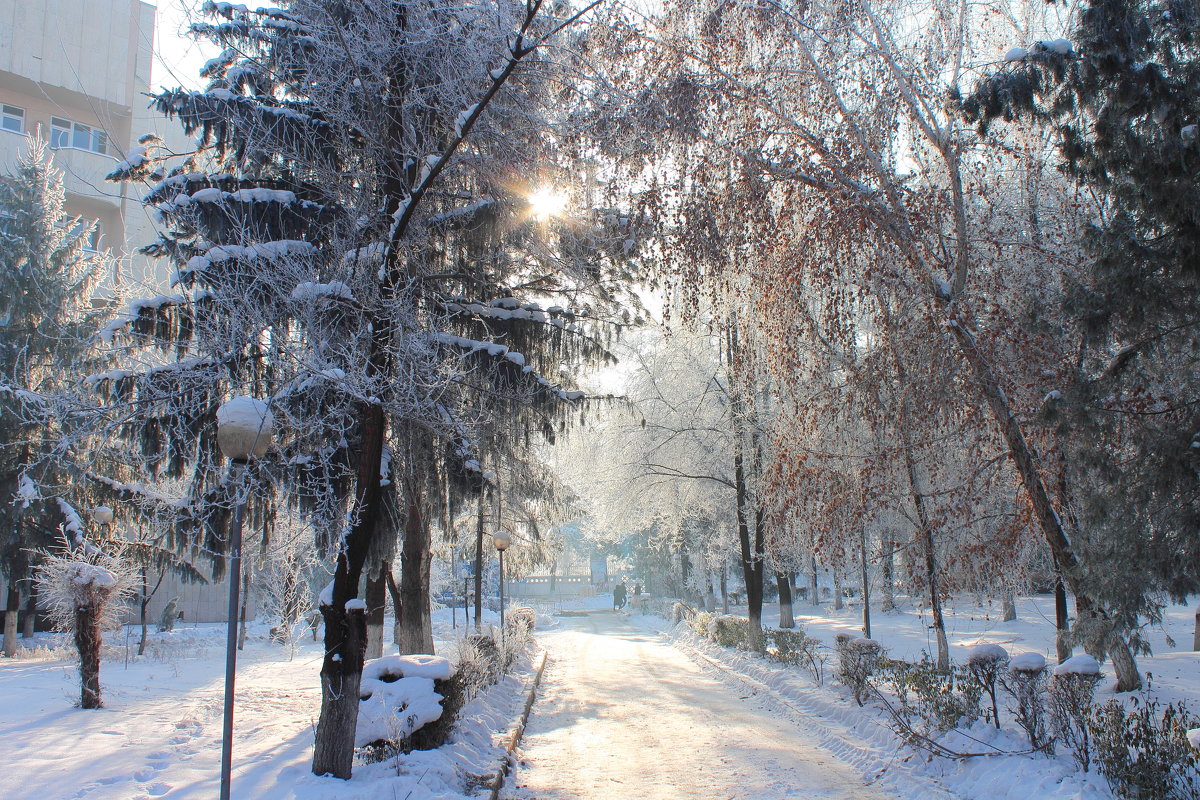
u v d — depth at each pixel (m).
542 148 11.01
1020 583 13.76
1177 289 8.01
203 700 12.30
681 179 11.74
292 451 10.00
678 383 23.00
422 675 8.94
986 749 8.42
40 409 8.73
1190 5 8.09
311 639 29.27
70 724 9.87
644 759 9.38
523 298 14.37
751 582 21.09
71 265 23.98
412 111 10.04
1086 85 8.59
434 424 9.26
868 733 10.24
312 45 10.54
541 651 23.78
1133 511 8.20
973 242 11.97
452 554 26.17
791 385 12.88
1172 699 10.68
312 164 10.20
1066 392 8.84
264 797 6.68
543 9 10.44
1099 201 11.05
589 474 25.27
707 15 11.46
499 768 8.38
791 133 11.97
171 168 11.98
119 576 13.32
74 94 33.28
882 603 34.62
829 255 11.83
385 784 7.02
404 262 9.80
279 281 8.77
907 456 12.00
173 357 10.67
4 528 20.88
